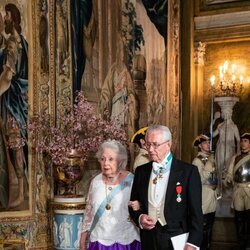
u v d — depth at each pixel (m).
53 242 7.09
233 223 11.48
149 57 10.74
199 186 3.97
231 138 11.70
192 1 12.14
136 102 10.17
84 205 6.76
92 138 6.99
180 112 11.95
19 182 6.89
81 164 6.93
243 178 10.20
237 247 10.59
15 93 6.89
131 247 4.32
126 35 9.95
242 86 11.75
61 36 7.82
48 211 7.35
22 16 7.08
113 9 9.48
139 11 10.43
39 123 7.13
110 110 9.23
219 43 12.09
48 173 7.38
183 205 3.95
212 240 11.65
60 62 7.78
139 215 4.04
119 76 9.60
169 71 11.49
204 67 12.20
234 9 11.85
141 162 7.29
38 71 7.30
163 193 4.00
